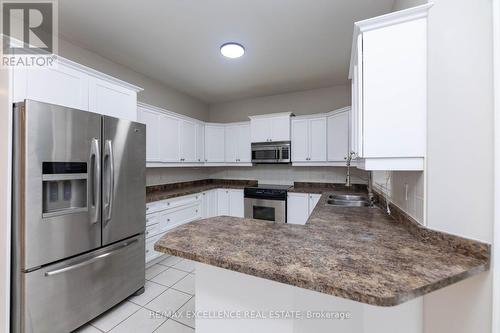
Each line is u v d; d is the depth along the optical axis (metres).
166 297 2.10
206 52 2.69
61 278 1.56
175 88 3.98
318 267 0.80
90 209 1.72
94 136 1.75
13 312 1.42
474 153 0.88
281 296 0.98
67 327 1.59
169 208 3.08
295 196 3.65
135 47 2.57
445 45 0.98
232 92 4.21
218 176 4.92
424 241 1.07
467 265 0.81
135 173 2.12
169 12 1.97
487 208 0.84
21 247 1.40
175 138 3.57
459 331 0.93
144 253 2.21
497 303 0.80
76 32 2.28
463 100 0.92
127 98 2.29
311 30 2.25
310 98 4.07
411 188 1.29
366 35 1.18
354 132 1.49
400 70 1.12
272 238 1.11
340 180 3.88
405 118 1.12
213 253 0.92
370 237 1.15
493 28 0.81
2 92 1.44
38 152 1.43
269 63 3.00
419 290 0.67
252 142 4.15
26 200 1.39
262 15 2.02
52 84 1.67
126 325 1.73
